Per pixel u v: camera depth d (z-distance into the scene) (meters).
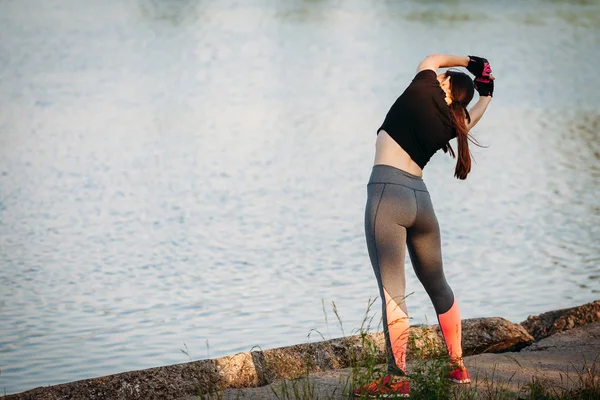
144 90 109.75
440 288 21.66
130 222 48.72
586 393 20.25
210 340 30.78
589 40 163.75
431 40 163.50
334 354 23.56
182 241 44.81
